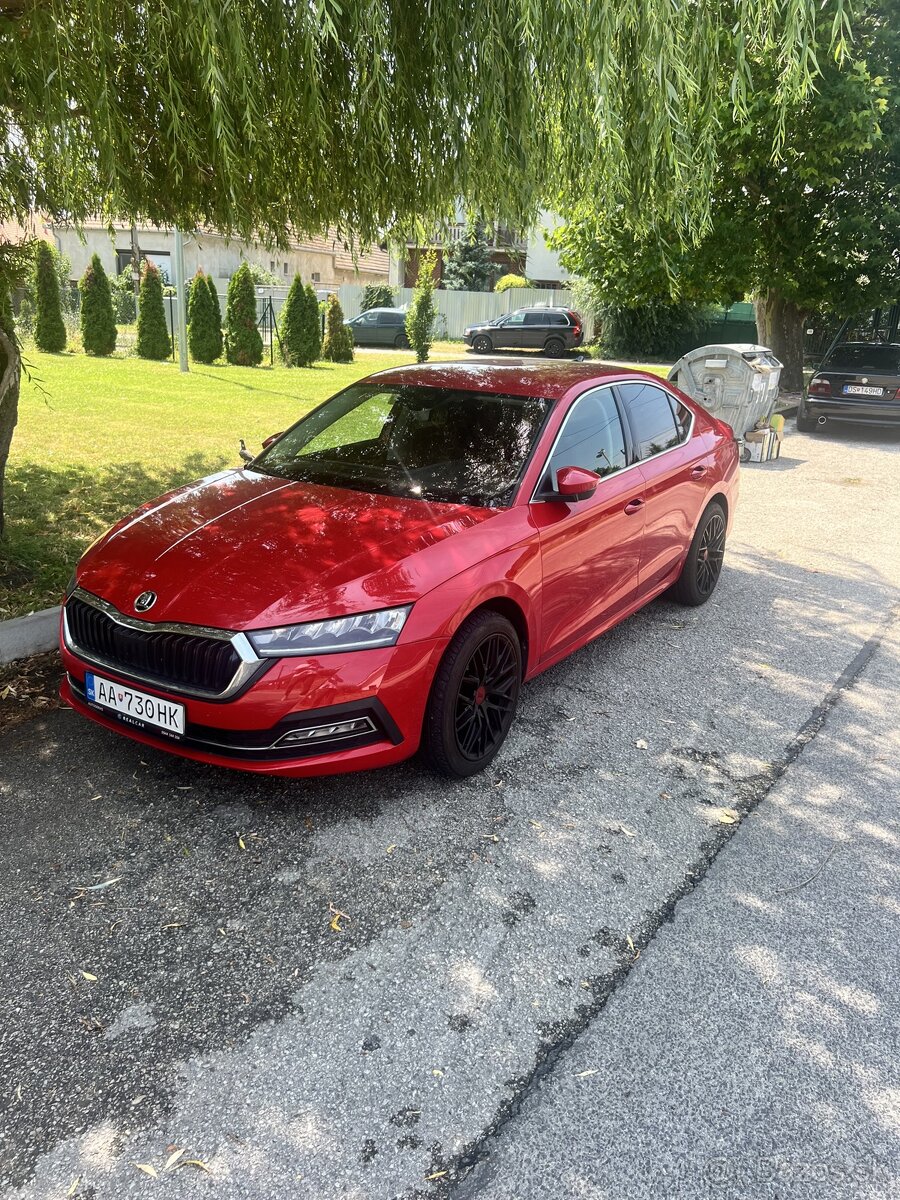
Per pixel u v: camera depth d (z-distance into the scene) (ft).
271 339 75.36
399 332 104.88
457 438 13.85
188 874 9.80
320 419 15.56
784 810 11.64
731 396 36.63
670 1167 6.62
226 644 9.93
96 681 10.95
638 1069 7.48
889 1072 7.55
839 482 33.68
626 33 13.41
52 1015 7.85
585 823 11.10
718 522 19.24
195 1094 7.12
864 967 8.82
